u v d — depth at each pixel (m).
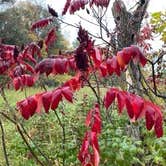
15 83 3.20
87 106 6.16
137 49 2.18
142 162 3.42
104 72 2.39
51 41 3.36
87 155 2.02
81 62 2.33
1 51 3.27
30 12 12.29
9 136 7.13
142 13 4.34
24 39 12.88
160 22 5.17
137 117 2.06
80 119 5.68
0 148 6.42
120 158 3.26
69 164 4.13
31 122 6.01
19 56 3.25
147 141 3.57
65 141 4.29
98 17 3.82
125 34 4.23
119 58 2.19
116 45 4.18
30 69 3.23
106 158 3.32
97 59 2.41
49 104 2.14
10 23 23.38
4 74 3.35
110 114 4.12
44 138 5.52
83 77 2.35
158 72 5.75
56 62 2.29
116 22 4.30
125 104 2.08
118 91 2.11
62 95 2.13
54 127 5.55
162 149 3.44
